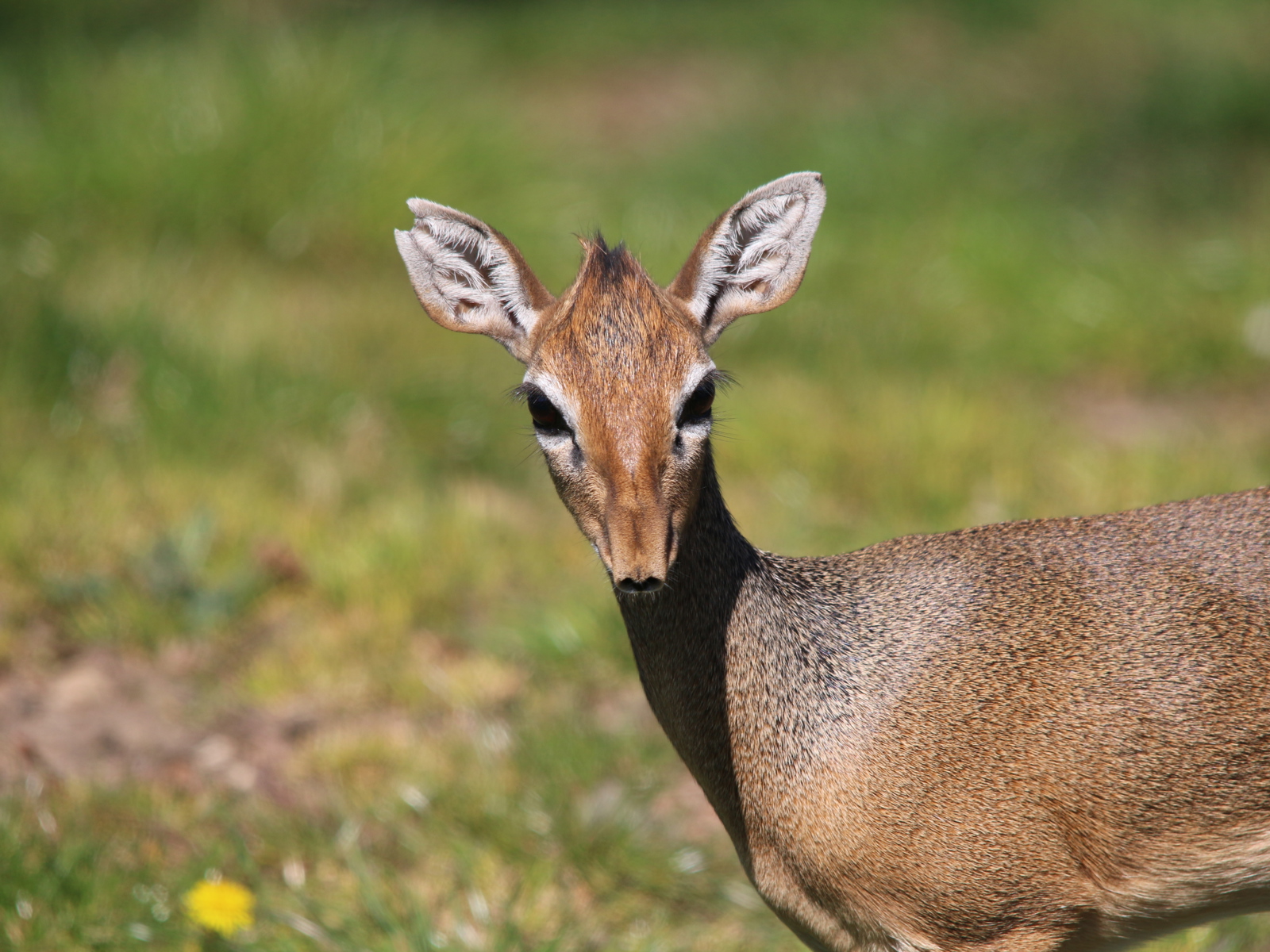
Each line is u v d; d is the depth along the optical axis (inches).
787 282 236.7
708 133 847.7
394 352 536.7
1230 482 454.0
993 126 810.8
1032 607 231.1
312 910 285.4
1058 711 221.5
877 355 583.2
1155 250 666.8
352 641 389.4
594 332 211.9
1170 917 231.5
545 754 339.9
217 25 810.2
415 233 235.9
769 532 444.1
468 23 1046.4
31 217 609.3
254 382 497.4
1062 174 765.3
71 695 362.0
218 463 466.3
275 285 598.9
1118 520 245.4
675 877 305.4
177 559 406.0
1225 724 219.3
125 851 299.0
